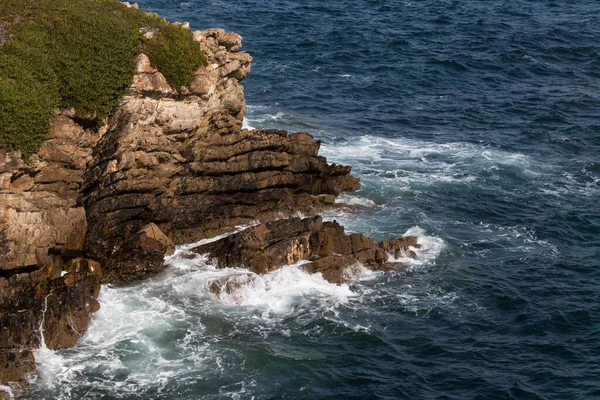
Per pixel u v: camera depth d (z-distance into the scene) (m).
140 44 49.69
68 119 46.59
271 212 53.84
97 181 47.75
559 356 42.88
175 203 50.44
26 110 42.88
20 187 43.81
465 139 72.12
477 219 57.94
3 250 41.47
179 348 41.59
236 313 44.72
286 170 54.69
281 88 82.19
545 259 52.75
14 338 40.12
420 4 123.31
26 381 38.41
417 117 76.88
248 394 38.69
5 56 44.41
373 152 68.06
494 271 50.94
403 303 46.88
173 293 45.78
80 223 46.19
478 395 39.66
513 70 92.44
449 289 48.56
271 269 47.50
